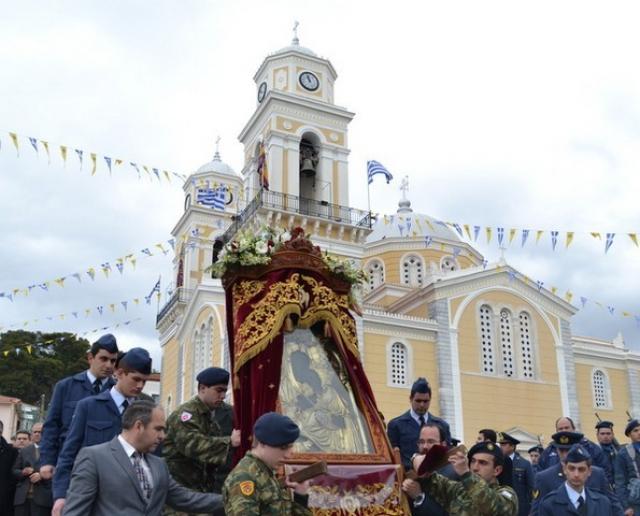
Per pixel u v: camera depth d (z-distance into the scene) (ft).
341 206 122.52
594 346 155.12
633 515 37.55
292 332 26.07
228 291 27.32
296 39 135.54
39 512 34.01
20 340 185.26
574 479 28.76
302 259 26.55
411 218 169.48
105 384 28.71
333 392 25.38
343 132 128.77
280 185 119.14
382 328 129.08
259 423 19.13
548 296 145.69
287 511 18.84
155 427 20.65
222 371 25.66
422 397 33.09
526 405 135.74
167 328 151.64
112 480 19.80
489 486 23.25
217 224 148.87
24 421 158.30
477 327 137.08
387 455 24.26
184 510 21.62
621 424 149.38
